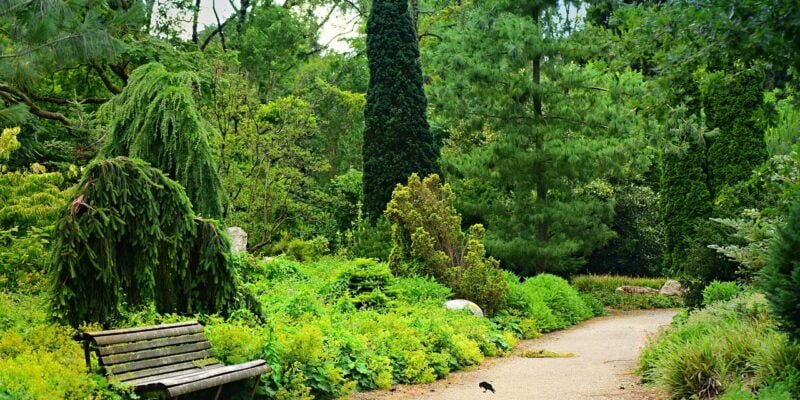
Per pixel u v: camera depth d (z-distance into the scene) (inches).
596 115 901.8
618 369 389.1
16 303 344.5
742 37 241.6
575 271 1035.3
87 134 810.2
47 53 519.5
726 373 295.9
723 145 743.1
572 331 673.6
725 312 393.1
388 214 658.8
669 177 805.9
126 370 233.8
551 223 946.7
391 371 364.2
